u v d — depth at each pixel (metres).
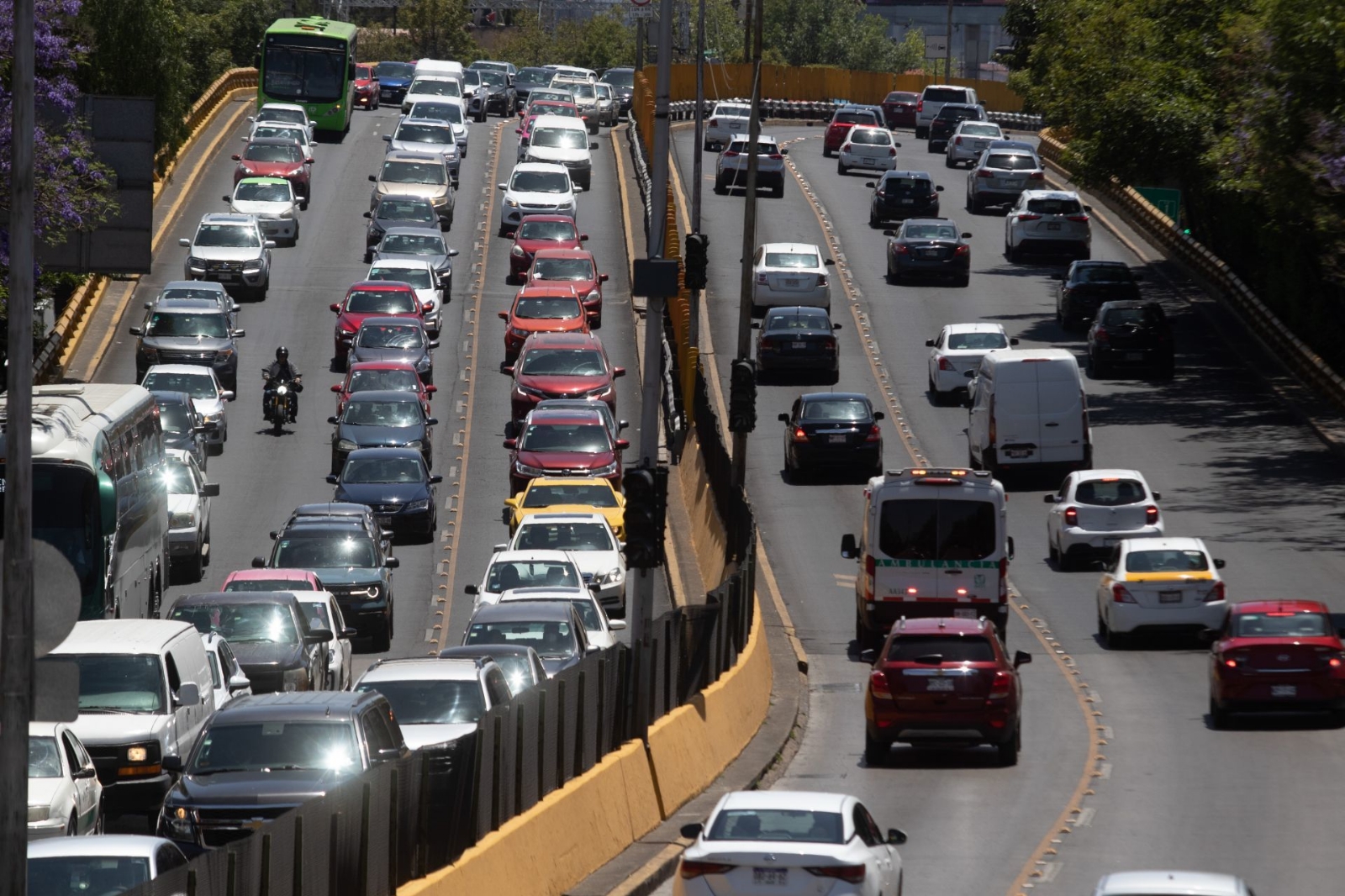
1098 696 110.38
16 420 46.91
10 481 46.59
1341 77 151.75
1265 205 195.12
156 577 122.25
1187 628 121.38
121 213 156.00
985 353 175.00
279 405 181.62
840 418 171.75
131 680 80.12
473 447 180.12
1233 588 129.38
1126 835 76.88
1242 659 99.12
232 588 109.69
